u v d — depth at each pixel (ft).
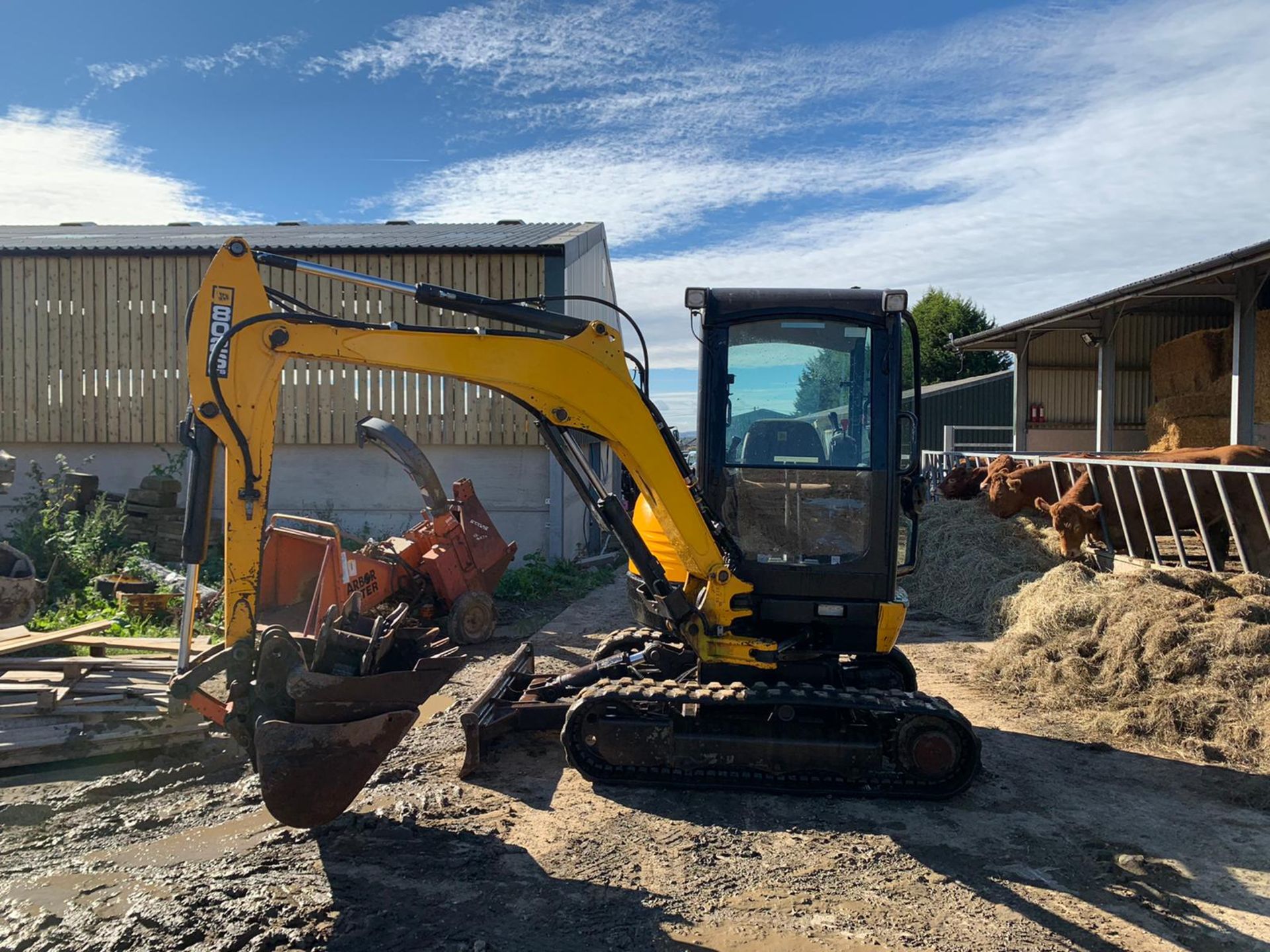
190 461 14.53
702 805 16.34
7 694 17.84
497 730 18.39
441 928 11.85
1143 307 65.82
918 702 16.70
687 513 16.92
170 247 41.70
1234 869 13.75
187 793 16.20
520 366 15.85
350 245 41.50
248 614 14.10
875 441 17.22
